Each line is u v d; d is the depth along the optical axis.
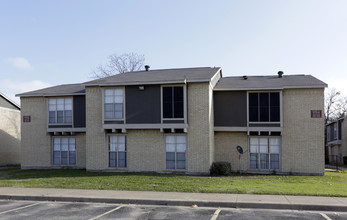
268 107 18.00
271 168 18.20
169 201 10.50
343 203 9.91
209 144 16.94
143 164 17.95
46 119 21.14
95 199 11.02
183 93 17.00
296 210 9.67
